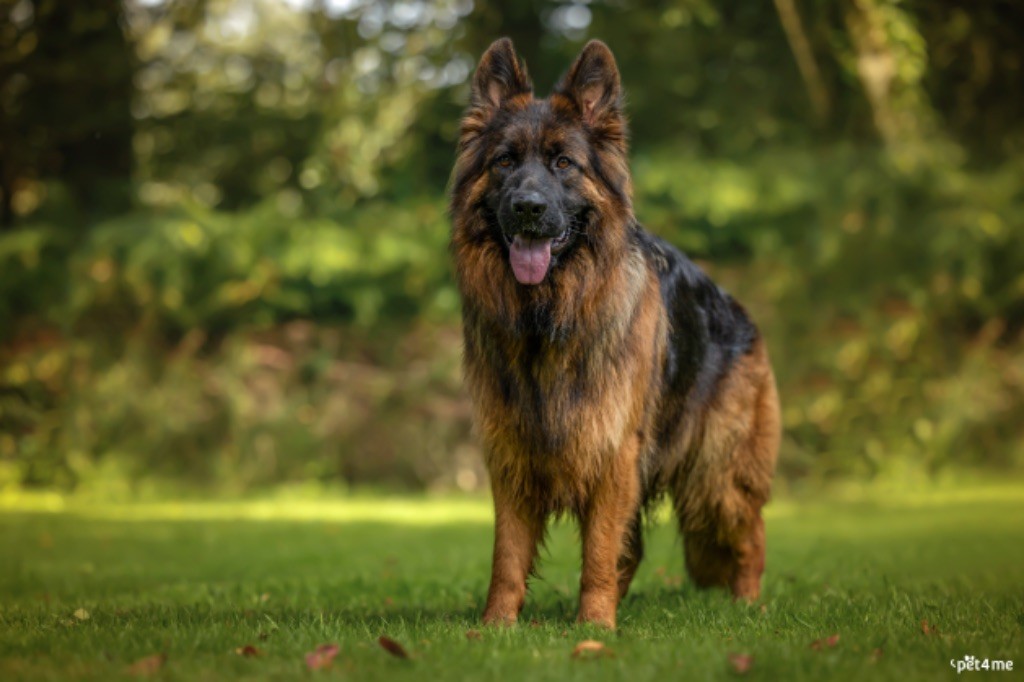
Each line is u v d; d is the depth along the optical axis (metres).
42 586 7.31
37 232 17.38
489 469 5.41
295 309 18.00
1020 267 16.50
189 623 5.11
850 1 16.81
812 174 17.06
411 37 19.03
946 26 18.03
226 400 17.00
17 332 17.20
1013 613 5.15
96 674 3.90
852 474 16.84
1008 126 19.00
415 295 17.75
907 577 7.36
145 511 14.66
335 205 18.61
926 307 16.55
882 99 17.48
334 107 18.89
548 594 6.81
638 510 5.84
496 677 3.83
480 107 5.63
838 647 4.29
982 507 13.70
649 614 5.66
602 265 5.32
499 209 5.21
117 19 18.52
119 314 17.48
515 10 19.19
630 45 19.11
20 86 18.42
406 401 17.66
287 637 4.61
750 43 19.33
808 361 16.62
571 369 5.23
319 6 19.23
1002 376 17.14
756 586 6.57
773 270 16.83
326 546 10.18
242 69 20.42
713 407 6.34
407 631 4.82
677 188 16.98
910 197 16.81
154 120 19.69
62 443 16.98
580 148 5.37
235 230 16.88
